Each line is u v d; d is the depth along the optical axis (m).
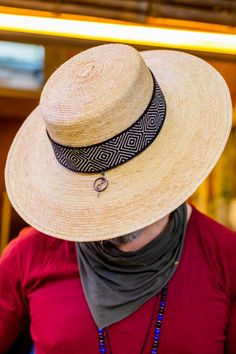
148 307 0.80
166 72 0.89
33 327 0.85
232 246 0.83
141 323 0.80
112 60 0.75
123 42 1.06
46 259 0.88
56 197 0.80
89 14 1.04
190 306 0.80
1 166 2.51
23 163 0.90
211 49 1.07
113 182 0.75
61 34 1.04
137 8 1.05
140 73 0.73
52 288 0.85
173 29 1.04
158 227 0.79
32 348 1.14
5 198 2.19
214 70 0.85
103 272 0.82
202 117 0.79
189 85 0.84
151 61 0.93
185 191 0.72
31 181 0.86
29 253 0.89
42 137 0.91
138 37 1.05
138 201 0.73
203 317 0.80
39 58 2.43
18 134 0.95
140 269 0.80
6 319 0.90
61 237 0.76
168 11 1.06
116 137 0.72
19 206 0.83
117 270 0.81
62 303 0.83
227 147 2.11
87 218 0.75
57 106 0.73
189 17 1.07
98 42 1.08
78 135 0.71
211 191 2.29
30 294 0.87
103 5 1.04
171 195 0.72
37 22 1.02
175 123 0.79
